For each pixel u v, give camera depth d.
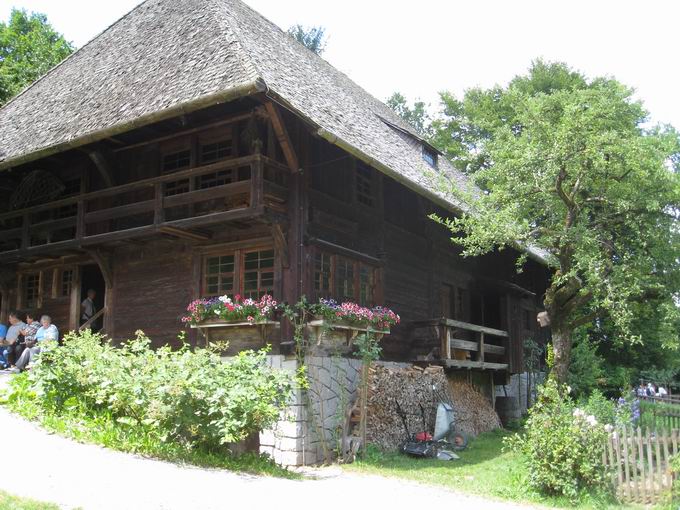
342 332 12.22
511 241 13.45
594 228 14.23
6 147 14.74
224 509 6.71
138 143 13.87
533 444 9.62
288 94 11.14
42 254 14.52
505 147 14.23
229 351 11.90
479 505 8.69
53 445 8.32
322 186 13.12
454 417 14.74
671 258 14.59
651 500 9.08
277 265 11.79
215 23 13.56
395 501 8.45
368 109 19.73
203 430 8.94
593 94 14.24
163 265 13.54
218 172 12.92
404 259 15.80
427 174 14.87
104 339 14.01
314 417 11.42
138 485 7.11
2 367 15.10
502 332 18.66
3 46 27.58
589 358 23.92
